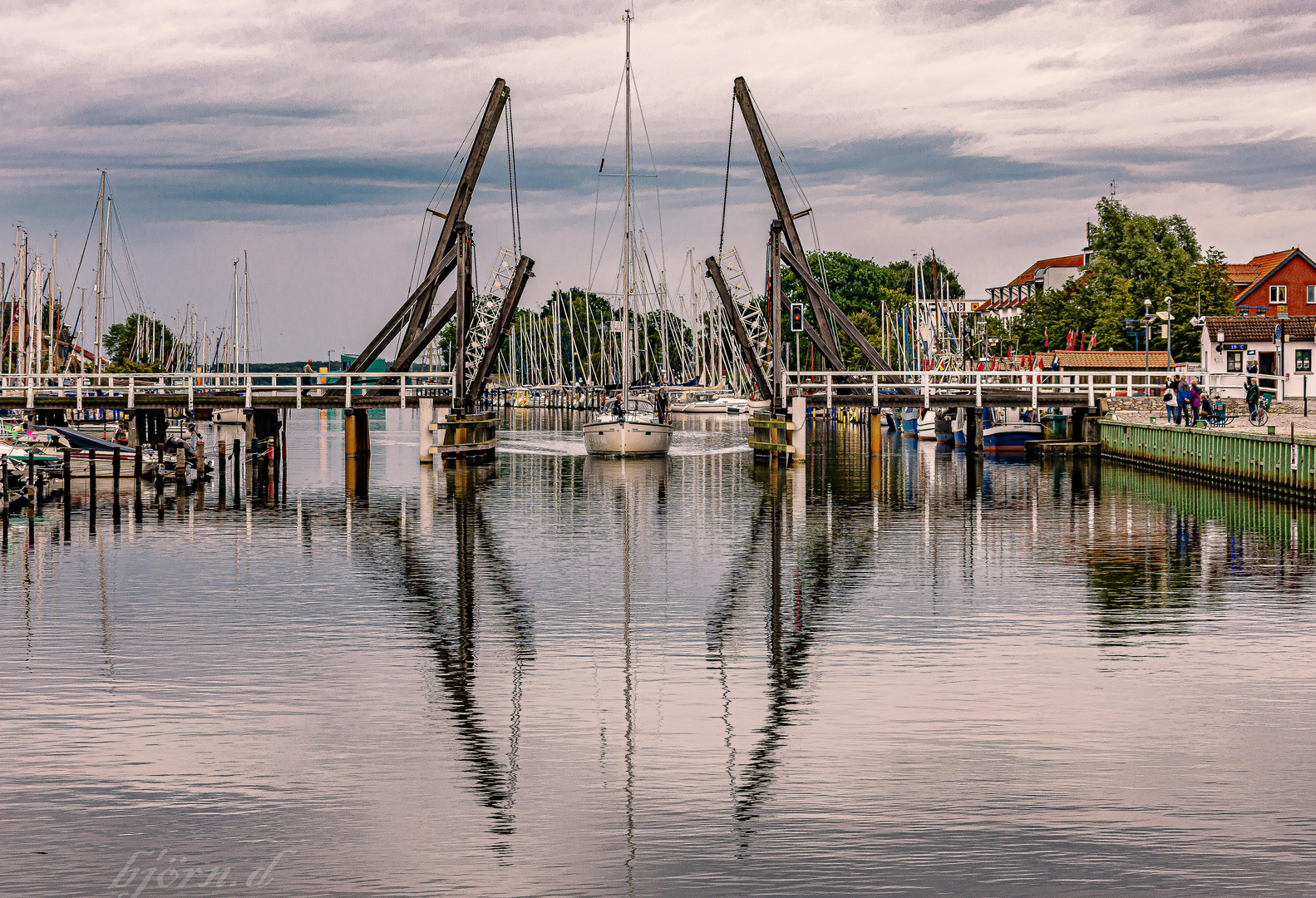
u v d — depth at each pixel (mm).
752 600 25953
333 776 15211
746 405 135375
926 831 13555
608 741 16469
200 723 17234
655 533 36656
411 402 61344
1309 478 40750
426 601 25922
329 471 60969
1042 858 12898
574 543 34625
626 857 12961
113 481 53594
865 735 16625
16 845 13289
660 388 95500
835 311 61500
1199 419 55500
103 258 89000
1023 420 74062
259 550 33406
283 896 12227
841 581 28203
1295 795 14484
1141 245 119188
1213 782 14891
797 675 19734
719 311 143625
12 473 46906
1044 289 165375
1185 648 21438
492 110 59656
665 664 20500
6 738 16562
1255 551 32125
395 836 13484
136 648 21609
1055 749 16031
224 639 22344
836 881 12453
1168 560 30938
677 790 14719
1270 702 18094
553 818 13945
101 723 17219
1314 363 67812
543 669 20219
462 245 60125
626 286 69062
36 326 94125
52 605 25453
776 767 15445
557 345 169750
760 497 46938
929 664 20453
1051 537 35188
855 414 108438
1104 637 22328
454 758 15828
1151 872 12594
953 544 34062
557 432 103500
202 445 53188
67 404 59250
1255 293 109250
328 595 26688
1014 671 19906
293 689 18953
